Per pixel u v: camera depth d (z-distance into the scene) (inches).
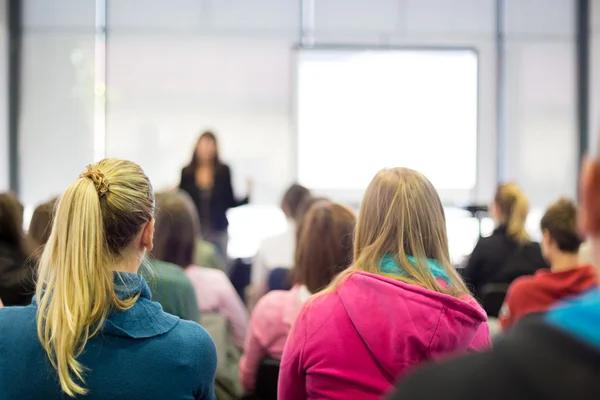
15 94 265.6
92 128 267.9
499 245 139.7
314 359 54.1
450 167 270.5
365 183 269.1
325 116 269.4
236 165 269.7
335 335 53.2
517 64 273.6
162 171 268.8
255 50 269.3
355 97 269.4
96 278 46.2
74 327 44.7
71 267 46.2
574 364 18.9
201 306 96.0
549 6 273.6
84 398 45.4
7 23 263.3
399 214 54.9
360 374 52.5
